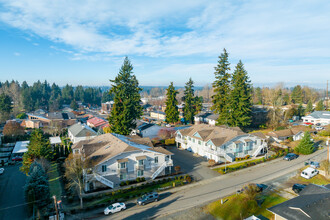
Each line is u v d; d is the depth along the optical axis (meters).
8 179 43.06
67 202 32.38
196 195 33.59
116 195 34.03
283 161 48.97
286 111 95.75
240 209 29.12
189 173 42.53
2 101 115.94
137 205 31.17
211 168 45.06
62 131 82.44
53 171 46.22
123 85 65.38
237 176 40.81
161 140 67.31
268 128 81.19
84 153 40.31
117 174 37.53
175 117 92.31
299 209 23.28
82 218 28.09
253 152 53.25
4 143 71.19
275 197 32.41
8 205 32.47
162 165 40.78
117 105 61.66
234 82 73.75
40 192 30.95
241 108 71.69
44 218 28.30
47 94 196.88
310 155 52.72
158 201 32.12
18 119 108.94
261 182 37.94
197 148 55.47
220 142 48.75
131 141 47.22
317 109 112.94
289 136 65.81
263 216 27.56
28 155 44.22
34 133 47.00
